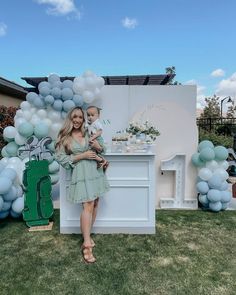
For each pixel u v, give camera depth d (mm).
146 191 3596
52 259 2980
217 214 4473
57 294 2395
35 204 3854
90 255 2951
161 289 2457
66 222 3627
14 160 4438
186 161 4918
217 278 2621
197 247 3252
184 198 4891
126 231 3635
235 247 3256
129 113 5242
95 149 3186
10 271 2750
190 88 5125
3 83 8648
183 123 4969
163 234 3621
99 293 2406
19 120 4820
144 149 3752
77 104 5027
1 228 3834
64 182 3580
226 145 8328
